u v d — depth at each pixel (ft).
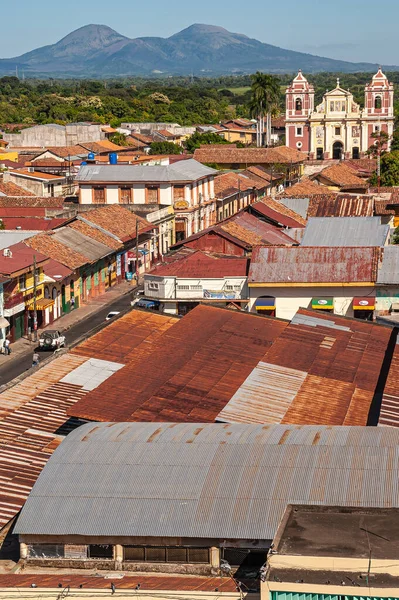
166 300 324.80
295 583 106.32
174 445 151.94
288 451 147.33
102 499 141.49
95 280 403.34
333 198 483.10
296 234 411.95
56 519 139.44
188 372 212.02
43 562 140.26
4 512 151.43
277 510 135.74
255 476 142.10
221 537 133.80
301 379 211.20
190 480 142.82
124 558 138.00
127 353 234.58
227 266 327.88
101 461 148.87
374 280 312.71
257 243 383.45
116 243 418.92
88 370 221.05
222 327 249.96
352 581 106.63
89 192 505.25
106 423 165.78
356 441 149.79
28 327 341.82
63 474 146.92
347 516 122.21
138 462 147.74
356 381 212.64
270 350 230.07
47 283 353.51
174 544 135.85
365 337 245.04
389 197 517.55
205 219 536.01
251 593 124.77
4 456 171.32
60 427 186.29
